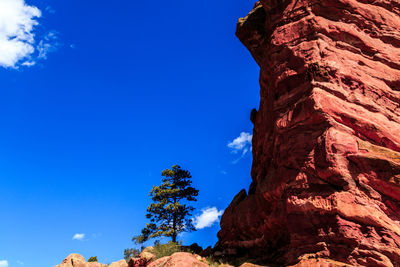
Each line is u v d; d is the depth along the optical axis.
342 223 15.56
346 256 15.00
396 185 15.81
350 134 17.80
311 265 15.37
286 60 21.45
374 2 23.17
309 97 18.69
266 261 20.59
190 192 38.19
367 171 16.42
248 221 23.41
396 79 20.73
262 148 25.39
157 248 26.66
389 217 15.75
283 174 18.97
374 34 22.00
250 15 29.45
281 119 20.16
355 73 19.88
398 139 18.16
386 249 14.59
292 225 17.33
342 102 18.56
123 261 31.52
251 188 28.11
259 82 28.34
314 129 18.39
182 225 36.09
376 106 19.11
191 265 18.72
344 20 21.69
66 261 31.58
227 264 21.72
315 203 16.64
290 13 22.95
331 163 16.70
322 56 20.05
